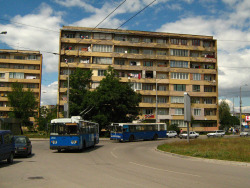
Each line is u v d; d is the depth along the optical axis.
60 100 58.97
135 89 63.28
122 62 64.75
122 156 19.42
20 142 18.45
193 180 9.72
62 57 61.69
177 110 65.50
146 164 14.62
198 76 67.44
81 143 22.77
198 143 27.42
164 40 67.56
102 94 50.62
